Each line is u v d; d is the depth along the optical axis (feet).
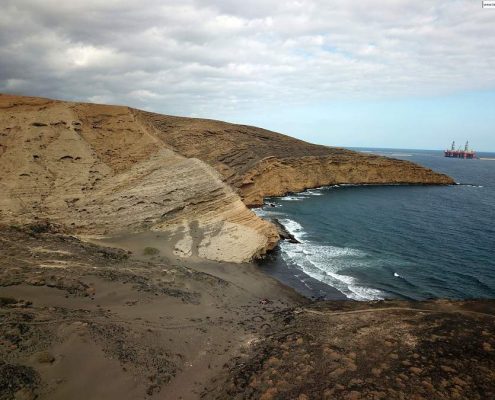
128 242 92.27
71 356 41.52
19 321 44.98
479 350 46.85
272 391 40.37
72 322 47.09
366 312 63.57
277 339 53.26
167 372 43.68
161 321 54.70
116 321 51.06
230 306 67.15
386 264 100.58
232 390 41.24
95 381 39.52
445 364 43.57
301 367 44.78
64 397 36.60
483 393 38.24
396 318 59.11
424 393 38.37
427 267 98.58
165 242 95.81
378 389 39.29
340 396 38.50
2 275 55.62
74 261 68.69
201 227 104.99
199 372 45.06
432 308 66.03
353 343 50.26
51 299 52.54
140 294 61.26
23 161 103.91
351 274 92.99
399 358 45.47
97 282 61.36
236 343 52.90
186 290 68.74
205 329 55.36
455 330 52.90
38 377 37.58
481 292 83.10
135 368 42.83
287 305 72.64
